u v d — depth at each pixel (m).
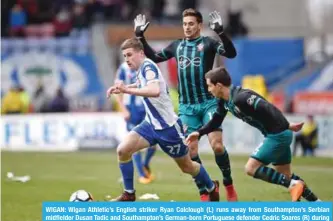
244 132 59.25
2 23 80.38
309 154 58.12
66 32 79.94
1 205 34.59
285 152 29.38
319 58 75.50
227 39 30.28
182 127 29.55
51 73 75.44
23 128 64.56
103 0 81.19
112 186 40.66
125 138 29.34
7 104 69.00
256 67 74.94
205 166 49.78
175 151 29.28
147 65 28.52
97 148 62.97
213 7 82.81
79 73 75.50
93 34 77.88
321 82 73.62
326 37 79.56
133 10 81.12
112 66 75.88
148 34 78.44
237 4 84.75
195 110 31.31
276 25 84.75
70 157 56.88
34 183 42.06
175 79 71.19
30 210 33.31
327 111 64.62
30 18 81.94
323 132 58.06
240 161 53.56
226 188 31.67
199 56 31.06
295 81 74.00
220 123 29.47
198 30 31.44
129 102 41.38
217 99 30.42
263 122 28.77
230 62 74.31
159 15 80.94
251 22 84.88
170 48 32.06
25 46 75.81
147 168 41.69
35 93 73.88
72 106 72.38
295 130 29.08
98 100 72.56
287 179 29.08
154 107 28.73
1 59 75.50
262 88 66.56
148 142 29.28
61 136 63.81
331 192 38.28
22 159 55.50
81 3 80.94
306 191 29.56
